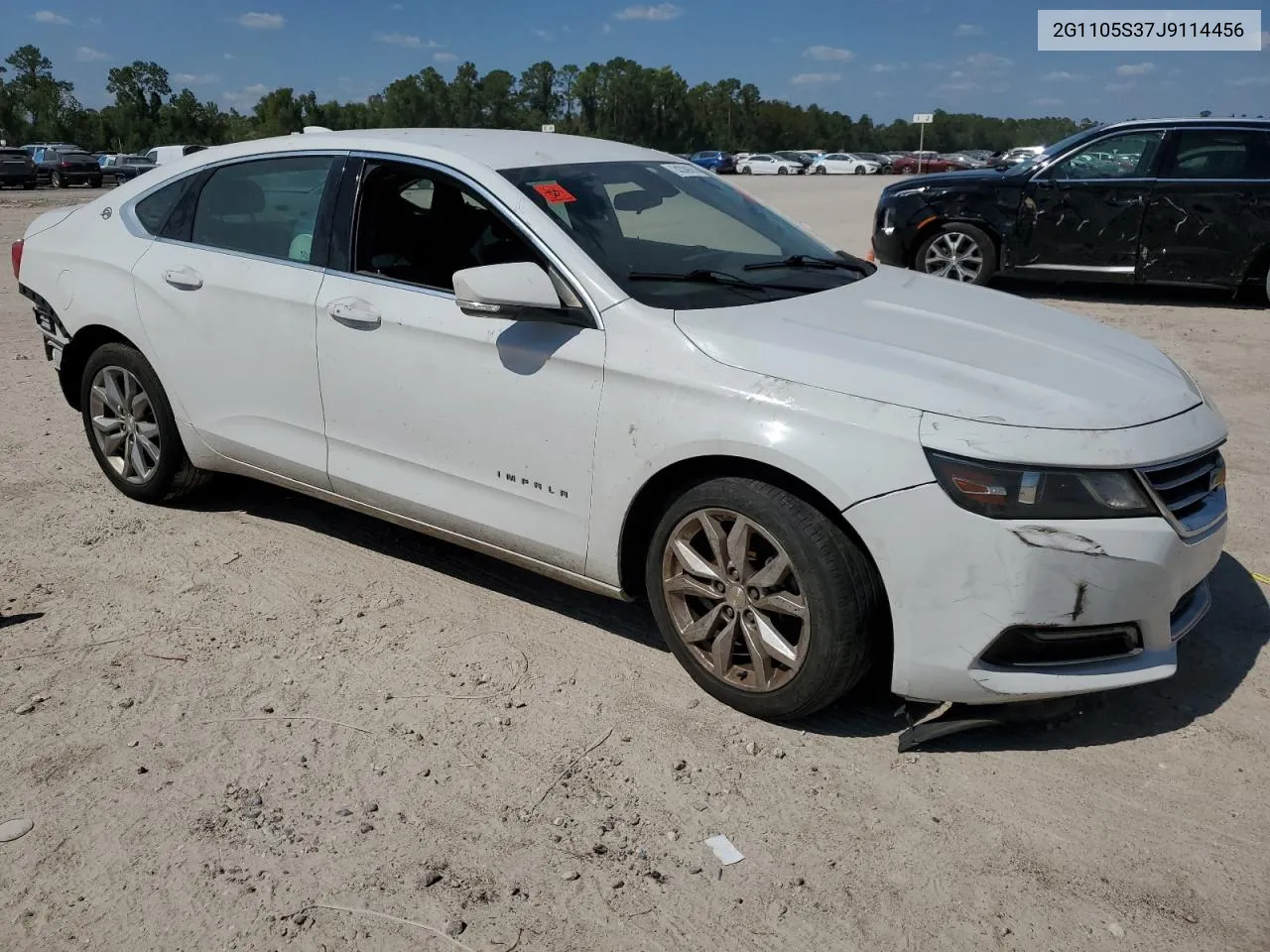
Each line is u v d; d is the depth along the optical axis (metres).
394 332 3.76
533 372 3.44
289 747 3.11
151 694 3.39
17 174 41.16
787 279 3.76
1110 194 9.76
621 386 3.25
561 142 4.20
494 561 4.43
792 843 2.72
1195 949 2.37
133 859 2.64
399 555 4.48
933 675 2.93
